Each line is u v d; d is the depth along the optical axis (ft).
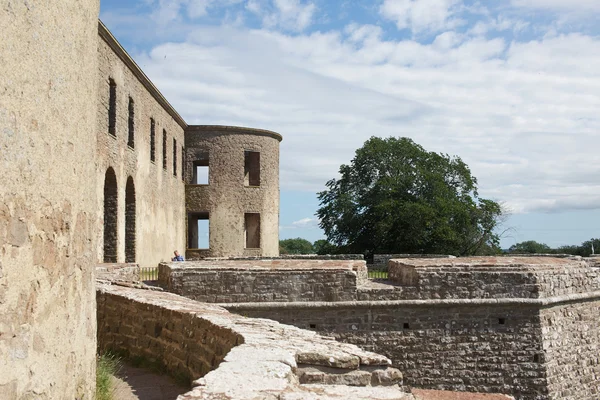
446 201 161.17
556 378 55.26
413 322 54.80
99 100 82.38
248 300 55.06
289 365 19.36
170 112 133.08
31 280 17.21
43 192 18.06
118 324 38.88
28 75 17.08
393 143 168.25
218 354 26.30
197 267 55.52
